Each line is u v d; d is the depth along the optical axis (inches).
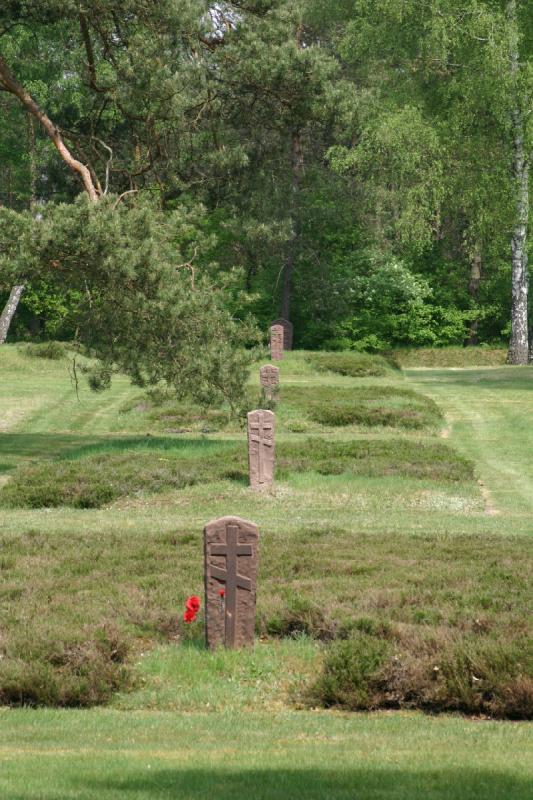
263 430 1087.0
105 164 1686.8
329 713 443.2
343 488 1079.6
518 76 2012.8
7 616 542.0
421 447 1300.4
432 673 454.3
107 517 959.0
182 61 1616.6
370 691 453.1
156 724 408.5
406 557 714.2
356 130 2169.0
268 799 263.0
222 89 1686.8
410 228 2245.3
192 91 1635.1
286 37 1720.0
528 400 1727.4
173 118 1581.0
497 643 470.6
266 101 1749.5
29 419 1592.0
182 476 1111.6
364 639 482.3
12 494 1027.9
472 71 2081.7
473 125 2194.9
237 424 1558.8
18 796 263.7
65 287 1267.2
